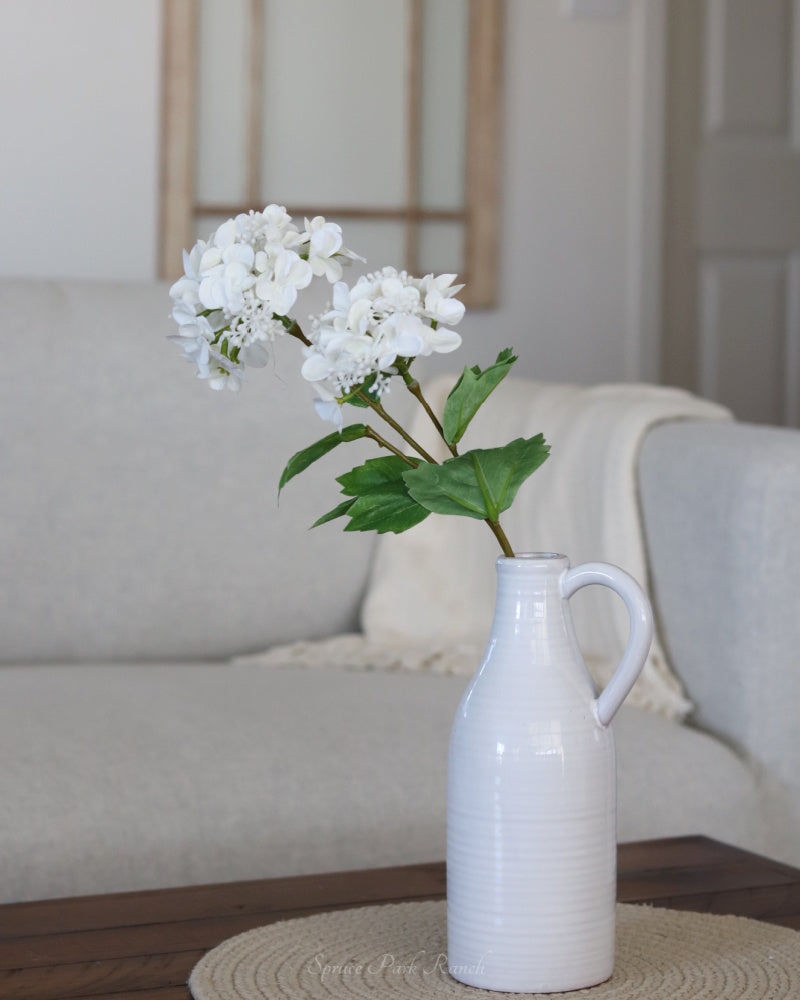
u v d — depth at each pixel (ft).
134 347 6.26
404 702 5.13
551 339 10.24
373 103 9.73
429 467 2.64
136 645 6.18
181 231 9.24
